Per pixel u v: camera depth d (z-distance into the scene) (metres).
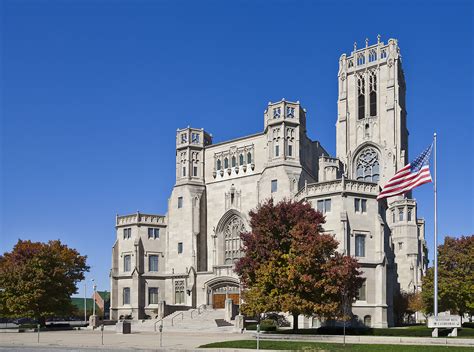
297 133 95.50
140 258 103.12
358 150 136.38
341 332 59.84
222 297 95.38
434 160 56.47
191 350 44.22
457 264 74.88
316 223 63.16
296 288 57.47
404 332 56.53
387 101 134.50
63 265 91.12
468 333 54.78
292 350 42.94
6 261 93.75
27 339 60.38
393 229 131.12
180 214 104.44
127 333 71.19
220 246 101.69
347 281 58.88
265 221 62.78
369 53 141.00
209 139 111.44
